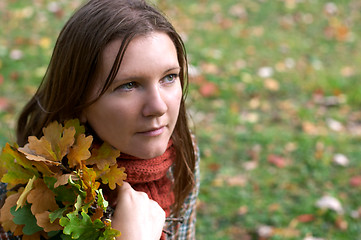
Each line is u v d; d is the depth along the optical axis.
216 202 2.62
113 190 1.16
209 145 3.05
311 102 3.59
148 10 1.06
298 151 3.02
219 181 2.74
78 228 0.94
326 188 2.74
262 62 4.09
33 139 1.04
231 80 3.75
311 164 2.90
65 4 4.63
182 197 1.34
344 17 5.15
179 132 1.28
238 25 4.71
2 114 3.06
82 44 1.03
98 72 1.03
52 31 4.17
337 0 5.48
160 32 1.05
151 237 1.07
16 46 3.87
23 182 1.06
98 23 1.02
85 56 1.03
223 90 3.60
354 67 4.17
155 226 1.09
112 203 1.16
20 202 0.98
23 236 1.07
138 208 1.09
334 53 4.40
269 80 3.75
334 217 2.50
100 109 1.05
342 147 3.08
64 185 1.04
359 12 5.27
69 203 1.04
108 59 1.01
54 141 1.06
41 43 3.90
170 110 1.07
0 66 3.56
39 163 1.04
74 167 1.08
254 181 2.78
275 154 3.00
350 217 2.54
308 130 3.23
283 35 4.63
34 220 1.05
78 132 1.08
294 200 2.65
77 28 1.05
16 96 3.28
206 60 3.96
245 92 3.63
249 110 3.45
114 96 1.03
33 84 3.39
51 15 4.43
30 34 4.08
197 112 3.35
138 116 1.04
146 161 1.16
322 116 3.43
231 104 3.46
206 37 4.39
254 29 4.67
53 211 1.04
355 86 3.80
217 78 3.73
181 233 1.47
